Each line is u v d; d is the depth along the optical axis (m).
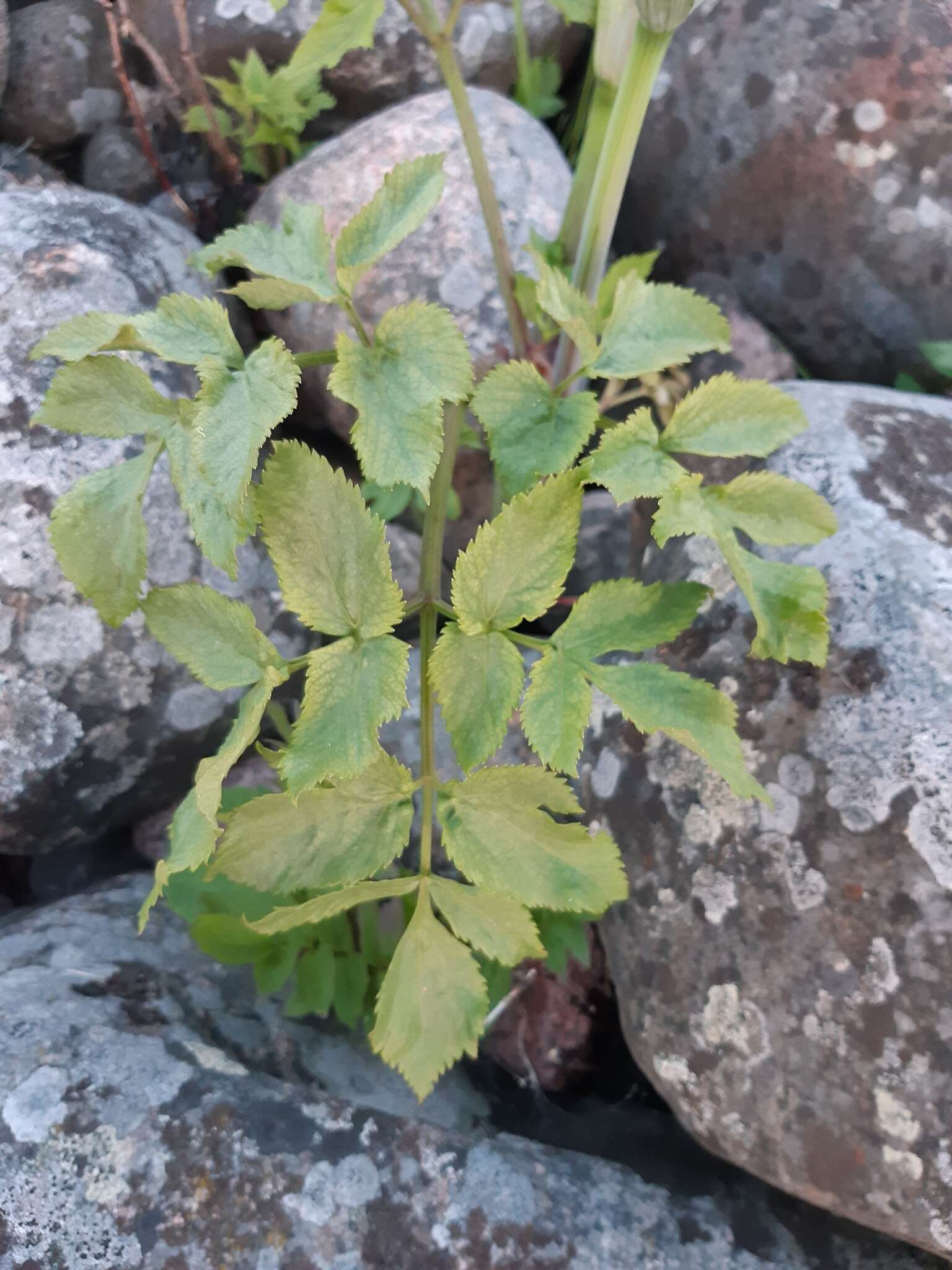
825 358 0.61
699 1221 0.39
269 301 0.29
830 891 0.36
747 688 0.39
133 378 0.28
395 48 0.65
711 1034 0.38
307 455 0.25
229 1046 0.42
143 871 0.52
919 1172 0.34
